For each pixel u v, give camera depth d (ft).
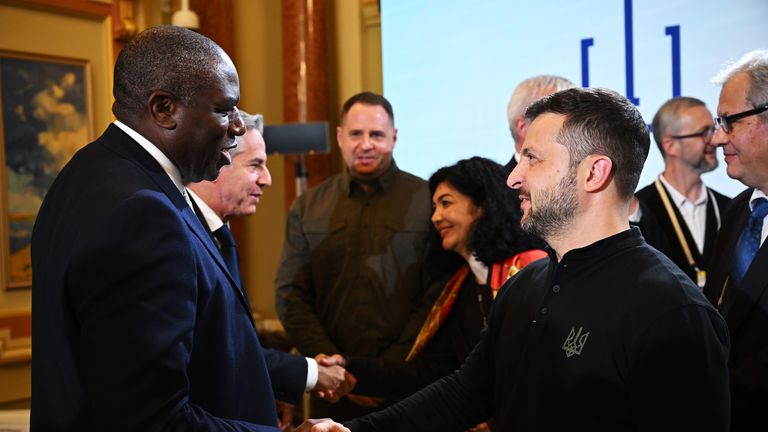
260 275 14.60
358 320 8.45
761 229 5.65
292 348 13.65
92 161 4.02
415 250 8.47
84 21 11.51
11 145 10.80
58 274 3.68
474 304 7.07
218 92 4.12
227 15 13.61
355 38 13.64
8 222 10.84
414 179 8.97
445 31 10.12
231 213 6.56
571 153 4.23
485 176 6.91
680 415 3.64
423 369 7.25
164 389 3.50
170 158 4.16
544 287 4.46
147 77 4.03
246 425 3.96
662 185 8.71
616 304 3.97
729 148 5.54
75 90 11.46
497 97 9.87
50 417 3.72
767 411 5.05
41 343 3.85
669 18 8.72
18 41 10.78
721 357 3.72
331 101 13.79
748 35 8.36
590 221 4.27
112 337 3.45
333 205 8.96
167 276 3.61
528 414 4.24
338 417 8.45
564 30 9.37
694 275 8.41
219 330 4.11
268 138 10.96
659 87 8.79
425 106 10.32
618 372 3.90
